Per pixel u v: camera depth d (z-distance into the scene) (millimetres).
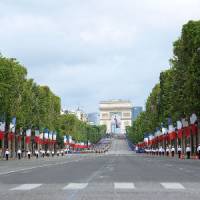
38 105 177375
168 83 154750
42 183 37844
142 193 29578
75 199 26422
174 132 165500
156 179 41781
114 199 26406
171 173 51469
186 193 29625
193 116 122875
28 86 155625
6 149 135875
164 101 168250
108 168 64625
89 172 54188
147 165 75812
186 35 121188
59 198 26938
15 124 142500
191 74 114250
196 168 64500
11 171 58969
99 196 27875
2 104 124000
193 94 114438
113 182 38281
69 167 69188
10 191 31219
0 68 123812
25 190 31828
